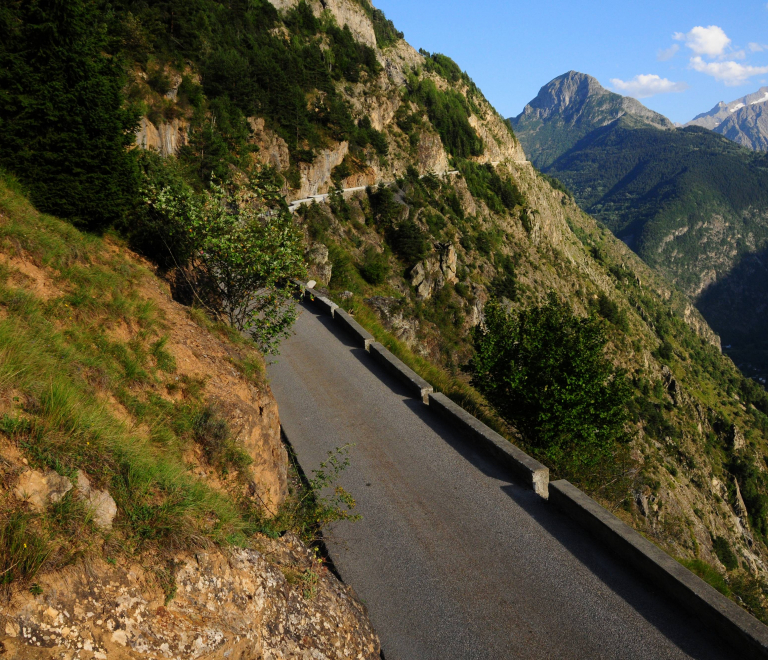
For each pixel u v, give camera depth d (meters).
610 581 7.57
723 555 58.72
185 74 63.38
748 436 130.38
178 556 4.12
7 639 2.84
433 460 10.82
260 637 4.25
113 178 11.04
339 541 8.37
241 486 6.26
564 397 13.65
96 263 8.74
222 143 58.56
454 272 89.44
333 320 19.97
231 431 6.64
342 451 11.18
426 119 143.88
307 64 108.88
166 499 4.55
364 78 132.25
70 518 3.60
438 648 6.51
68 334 6.12
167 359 7.01
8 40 9.98
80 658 3.04
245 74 75.69
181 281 13.23
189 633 3.68
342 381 14.86
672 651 6.44
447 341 61.84
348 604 5.82
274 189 13.05
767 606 13.08
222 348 8.57
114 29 50.19
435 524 8.84
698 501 72.06
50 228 8.84
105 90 10.58
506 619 6.96
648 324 188.62
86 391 5.28
